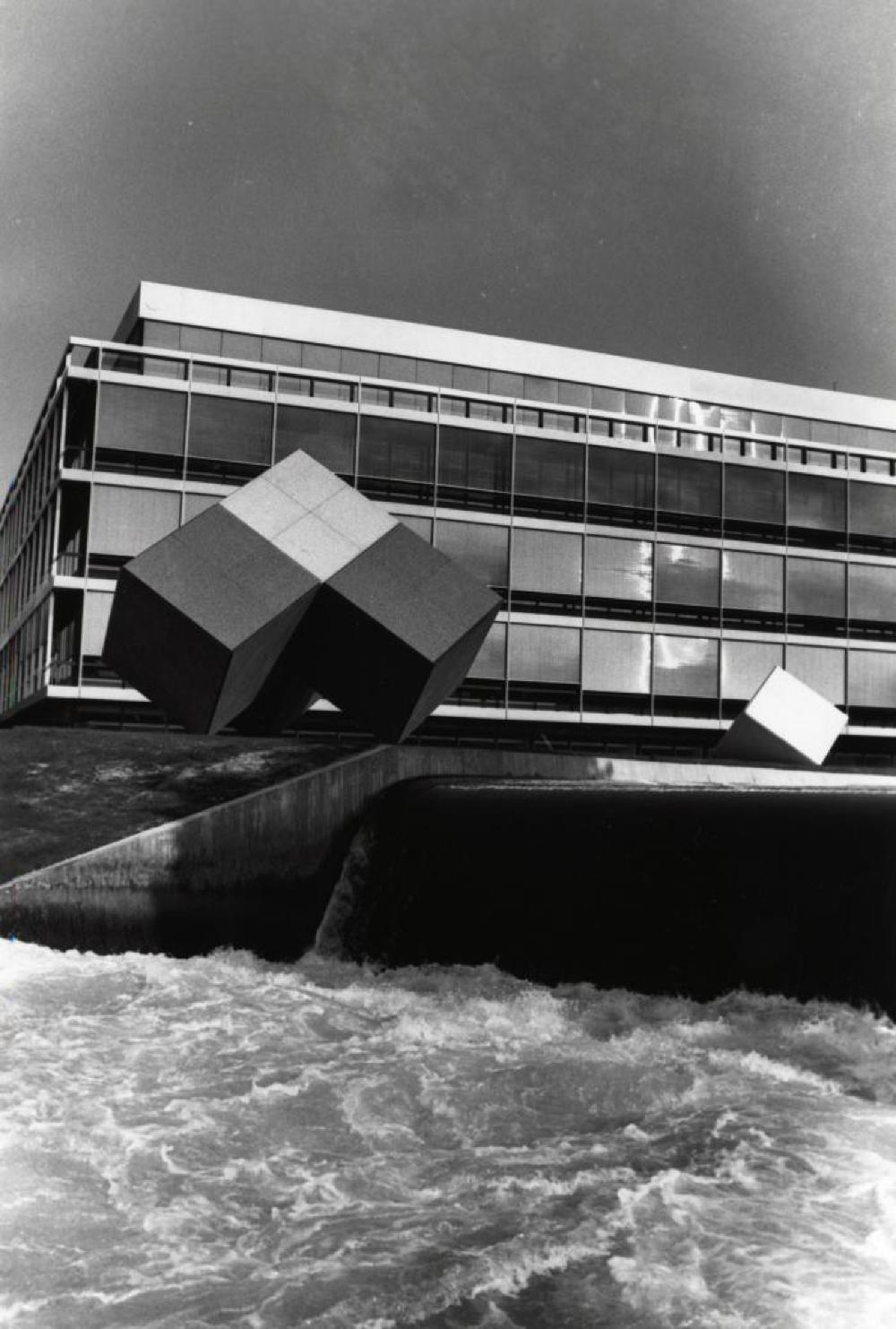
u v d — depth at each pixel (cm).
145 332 3497
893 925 818
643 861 937
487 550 3462
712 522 3741
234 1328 397
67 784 1193
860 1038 754
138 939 1046
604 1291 423
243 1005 816
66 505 3244
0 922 989
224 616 1310
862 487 3909
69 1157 536
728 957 888
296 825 1162
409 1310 412
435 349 3772
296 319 3628
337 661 1545
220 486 3148
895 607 3906
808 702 2245
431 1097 638
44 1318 401
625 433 4009
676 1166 543
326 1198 504
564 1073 677
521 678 3472
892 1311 409
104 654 1627
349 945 1134
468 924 1009
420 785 1211
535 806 1053
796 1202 500
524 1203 501
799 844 877
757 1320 404
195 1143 559
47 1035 727
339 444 3322
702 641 3644
